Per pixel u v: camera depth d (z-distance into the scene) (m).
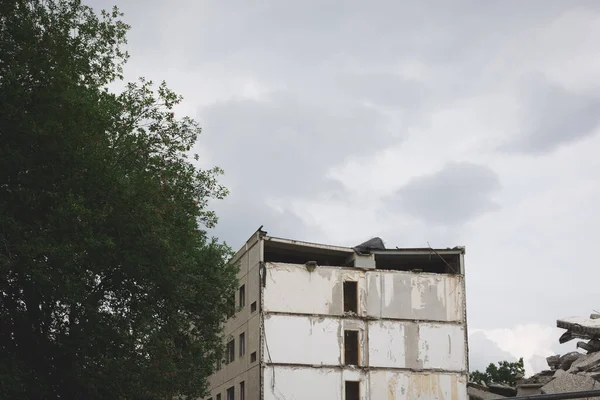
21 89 22.45
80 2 25.53
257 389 43.91
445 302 47.81
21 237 22.67
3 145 22.92
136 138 26.94
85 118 24.08
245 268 48.00
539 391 37.69
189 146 27.94
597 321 42.09
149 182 25.48
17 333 25.17
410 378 46.03
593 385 34.97
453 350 47.12
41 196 23.30
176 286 27.61
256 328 45.00
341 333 45.62
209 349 35.47
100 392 26.69
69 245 22.94
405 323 46.84
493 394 46.25
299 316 45.25
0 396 22.91
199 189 29.55
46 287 23.47
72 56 24.61
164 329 29.05
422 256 48.84
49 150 23.00
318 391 44.41
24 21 23.30
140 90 27.45
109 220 24.83
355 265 47.41
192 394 33.97
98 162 24.06
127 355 27.03
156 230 25.22
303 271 46.06
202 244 35.19
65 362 25.80
